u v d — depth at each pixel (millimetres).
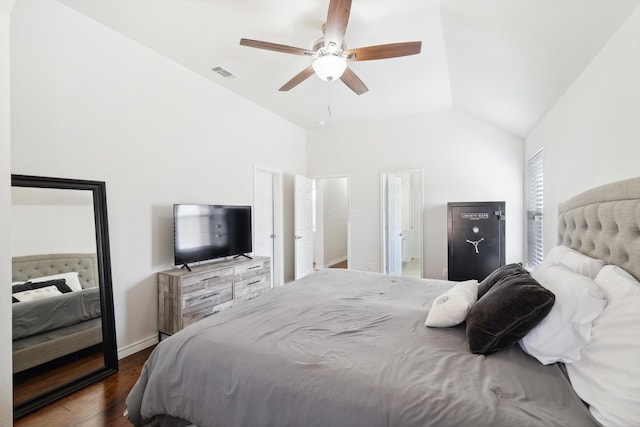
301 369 1198
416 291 2354
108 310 2426
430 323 1602
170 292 2859
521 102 3102
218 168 3721
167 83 3066
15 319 1971
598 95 1828
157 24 2508
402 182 7711
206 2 2234
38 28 2146
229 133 3893
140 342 2805
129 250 2732
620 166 1585
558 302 1219
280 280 4996
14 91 2037
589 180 1986
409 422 953
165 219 3062
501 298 1330
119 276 2652
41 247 2121
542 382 1078
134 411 1515
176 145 3174
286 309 1893
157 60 2963
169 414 1406
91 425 1808
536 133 3541
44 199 2158
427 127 4746
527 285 1309
